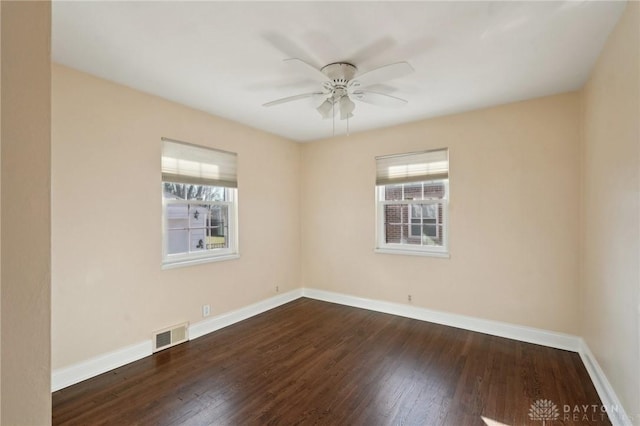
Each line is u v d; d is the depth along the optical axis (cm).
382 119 365
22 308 45
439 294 361
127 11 173
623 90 179
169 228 313
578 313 287
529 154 308
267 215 418
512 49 214
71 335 237
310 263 471
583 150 277
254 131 400
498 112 323
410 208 389
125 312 269
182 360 274
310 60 227
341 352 289
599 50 215
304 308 421
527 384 234
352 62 230
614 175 195
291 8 172
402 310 388
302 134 430
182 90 280
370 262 414
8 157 43
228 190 374
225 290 360
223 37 199
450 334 329
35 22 46
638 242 162
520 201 313
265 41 204
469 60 229
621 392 185
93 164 249
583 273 279
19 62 44
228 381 241
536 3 169
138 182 279
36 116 46
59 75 231
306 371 255
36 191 46
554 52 218
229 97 297
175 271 309
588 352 259
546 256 301
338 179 441
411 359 275
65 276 234
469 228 340
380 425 192
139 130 280
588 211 261
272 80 261
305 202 475
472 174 338
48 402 47
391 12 176
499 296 325
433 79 260
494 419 196
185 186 328
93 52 216
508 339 315
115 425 192
